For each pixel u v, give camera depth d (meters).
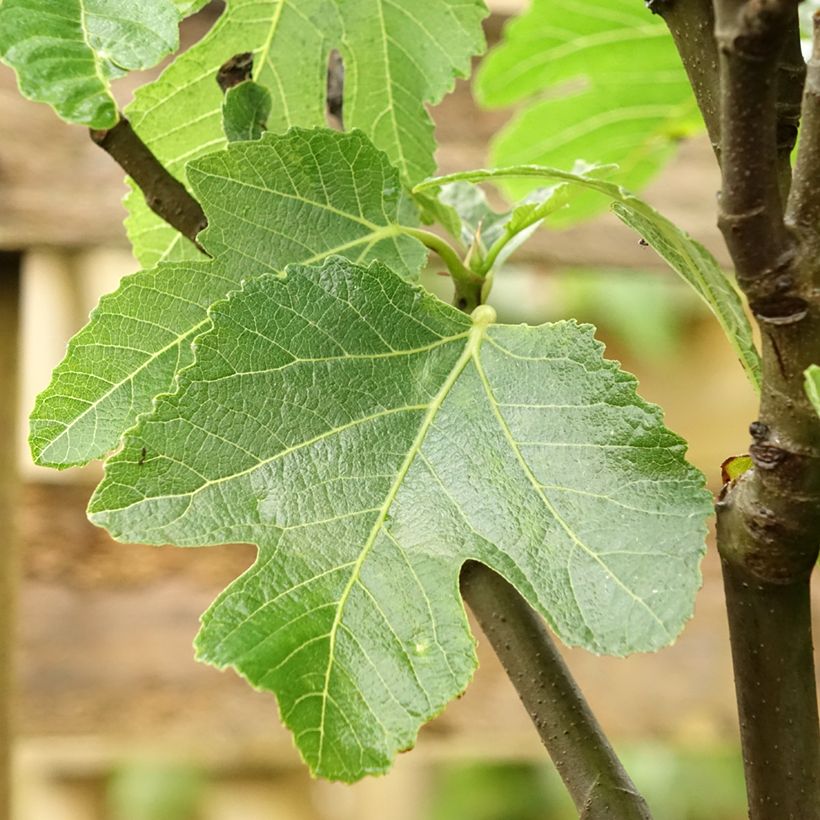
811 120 0.54
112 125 0.59
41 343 1.47
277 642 0.59
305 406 0.61
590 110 0.98
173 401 0.60
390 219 0.67
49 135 1.01
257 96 0.69
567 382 0.61
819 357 0.55
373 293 0.63
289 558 0.60
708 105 0.60
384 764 0.58
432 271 0.83
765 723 0.59
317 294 0.62
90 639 1.06
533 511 0.60
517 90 0.98
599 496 0.60
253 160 0.65
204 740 1.04
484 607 0.64
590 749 0.62
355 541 0.61
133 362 0.64
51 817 1.70
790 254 0.54
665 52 0.93
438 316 0.63
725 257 1.15
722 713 1.13
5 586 0.94
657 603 0.58
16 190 0.99
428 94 0.76
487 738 1.08
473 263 0.69
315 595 0.60
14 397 0.98
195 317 0.64
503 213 0.76
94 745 1.04
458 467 0.61
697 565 0.58
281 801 1.78
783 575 0.58
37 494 1.09
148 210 0.74
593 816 0.61
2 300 1.00
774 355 0.55
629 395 0.61
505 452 0.61
